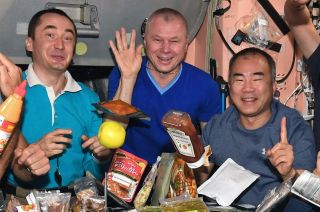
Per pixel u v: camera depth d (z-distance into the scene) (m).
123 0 2.79
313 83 2.81
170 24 2.62
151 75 2.79
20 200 2.06
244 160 2.42
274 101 2.53
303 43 2.84
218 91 2.87
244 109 2.38
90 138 2.34
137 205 2.04
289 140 2.37
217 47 3.04
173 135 1.92
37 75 2.58
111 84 2.81
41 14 2.53
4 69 1.98
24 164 2.08
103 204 1.91
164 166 2.10
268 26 3.04
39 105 2.54
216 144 2.48
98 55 2.88
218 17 3.01
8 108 1.76
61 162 2.52
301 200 2.24
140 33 2.89
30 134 2.51
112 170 2.14
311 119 3.07
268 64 2.38
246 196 2.37
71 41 2.54
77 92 2.65
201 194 2.08
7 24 2.64
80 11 2.74
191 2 2.94
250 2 3.02
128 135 2.84
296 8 2.73
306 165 2.31
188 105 2.80
